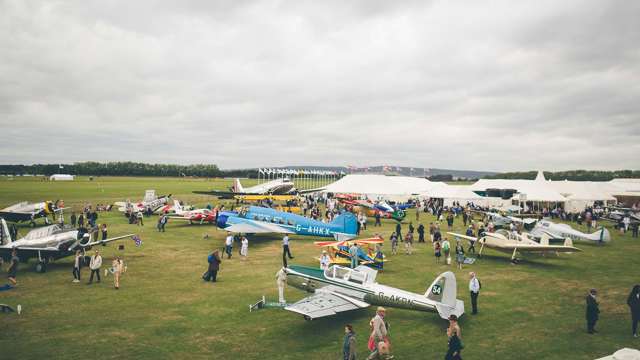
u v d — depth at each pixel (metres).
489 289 21.06
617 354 8.49
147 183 164.50
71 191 100.69
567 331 15.18
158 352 12.98
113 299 18.55
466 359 12.71
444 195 67.88
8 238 24.25
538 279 23.31
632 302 14.66
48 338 13.98
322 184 150.50
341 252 26.42
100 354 12.76
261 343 13.83
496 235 29.52
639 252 32.88
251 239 36.62
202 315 16.56
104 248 31.56
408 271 24.94
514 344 13.91
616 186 82.44
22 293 19.31
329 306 14.99
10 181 165.38
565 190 71.44
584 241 38.91
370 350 13.02
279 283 17.72
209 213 46.22
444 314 15.25
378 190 67.00
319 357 12.70
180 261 27.00
